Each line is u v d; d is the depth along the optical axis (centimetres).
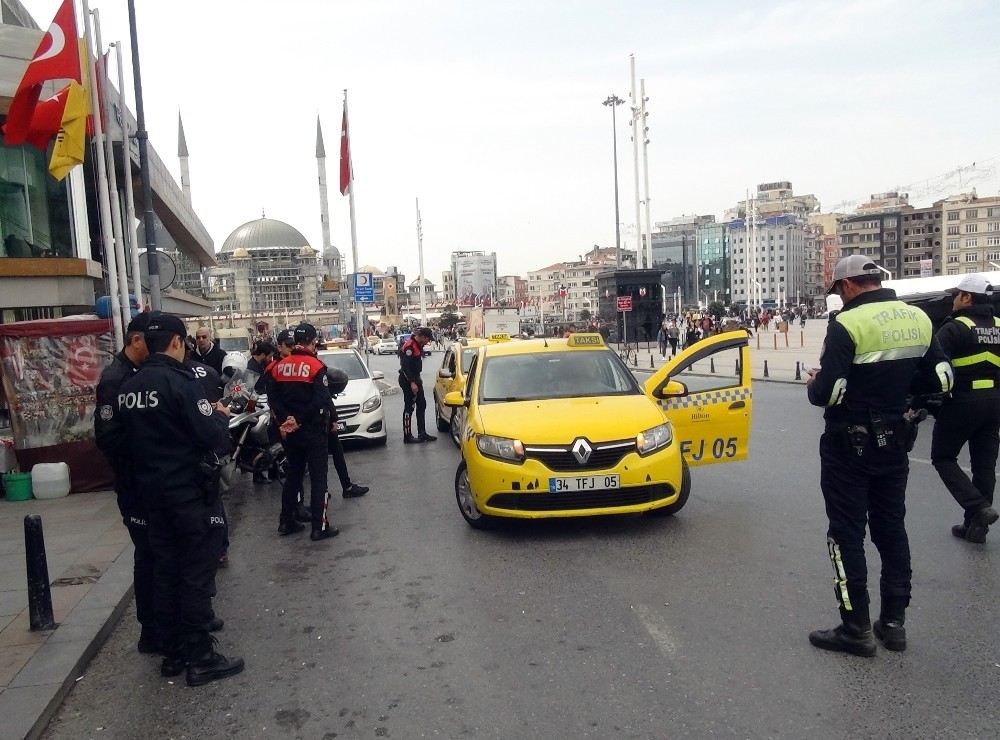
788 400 1709
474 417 712
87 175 2050
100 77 1363
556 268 19612
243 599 572
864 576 423
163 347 445
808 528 665
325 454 734
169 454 430
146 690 431
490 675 418
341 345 1836
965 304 606
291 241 15912
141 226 3238
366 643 474
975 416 598
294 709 396
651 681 401
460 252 16350
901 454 422
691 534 657
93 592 574
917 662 410
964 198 14512
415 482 972
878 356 414
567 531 686
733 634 454
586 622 482
